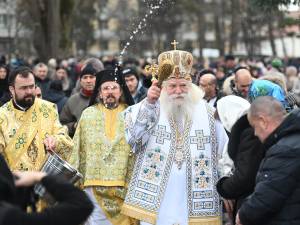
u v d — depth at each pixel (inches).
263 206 197.3
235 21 1814.7
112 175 283.3
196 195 261.9
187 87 264.1
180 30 2461.9
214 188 264.2
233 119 261.9
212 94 388.5
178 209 261.4
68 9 1232.8
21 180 155.7
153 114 262.8
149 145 265.3
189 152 263.0
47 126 282.5
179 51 263.7
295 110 201.8
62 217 148.6
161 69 262.7
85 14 2153.1
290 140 198.1
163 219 261.3
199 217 261.6
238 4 1760.6
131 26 332.8
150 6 323.9
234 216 249.4
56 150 277.7
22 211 148.4
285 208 198.8
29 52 1804.9
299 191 197.8
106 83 290.7
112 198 285.6
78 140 288.4
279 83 285.0
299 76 642.8
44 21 1090.7
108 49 2903.5
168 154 263.1
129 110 267.7
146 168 264.8
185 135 264.1
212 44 2787.9
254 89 255.3
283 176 195.6
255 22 1759.4
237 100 266.4
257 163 224.5
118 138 284.8
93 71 382.0
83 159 289.7
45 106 285.9
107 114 291.4
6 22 1753.2
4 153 278.4
